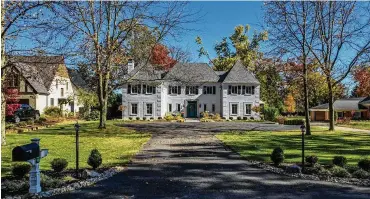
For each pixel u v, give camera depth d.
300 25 27.52
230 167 13.33
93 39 24.94
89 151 17.39
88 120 46.66
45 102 47.78
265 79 64.62
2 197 9.10
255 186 10.48
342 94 68.25
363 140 22.88
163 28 27.22
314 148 18.64
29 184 9.73
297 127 35.34
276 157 13.34
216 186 10.46
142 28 28.53
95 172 11.83
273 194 9.60
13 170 11.00
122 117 50.69
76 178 11.18
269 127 35.09
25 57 19.62
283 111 65.75
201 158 15.39
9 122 35.47
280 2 27.84
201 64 55.25
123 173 12.22
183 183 10.81
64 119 42.03
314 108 60.81
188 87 53.22
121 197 9.26
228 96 52.69
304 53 27.38
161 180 11.20
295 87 60.09
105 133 26.97
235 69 54.06
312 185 10.62
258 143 20.78
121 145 19.94
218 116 49.09
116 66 31.70
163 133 27.42
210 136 25.17
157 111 50.78
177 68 53.56
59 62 19.62
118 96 56.88
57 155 15.93
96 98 48.12
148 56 30.62
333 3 28.77
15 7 17.00
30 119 36.28
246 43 71.62
